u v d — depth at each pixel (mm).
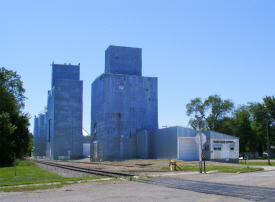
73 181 20906
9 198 13898
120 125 66000
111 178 22375
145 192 15055
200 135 28312
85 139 116188
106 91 66000
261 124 80625
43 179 22719
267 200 12289
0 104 55469
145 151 62750
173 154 52594
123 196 13805
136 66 71750
